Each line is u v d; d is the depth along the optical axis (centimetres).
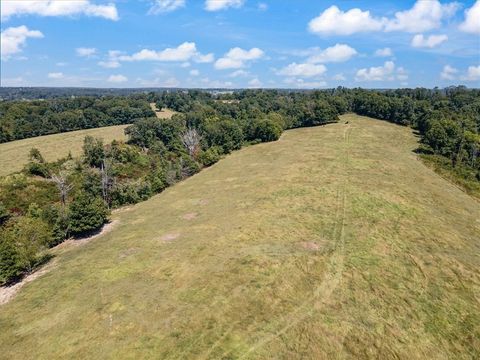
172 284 3566
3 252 4097
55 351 2820
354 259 3897
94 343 2852
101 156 8756
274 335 2809
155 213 5994
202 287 3450
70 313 3284
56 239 5200
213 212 5531
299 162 8044
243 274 3600
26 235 4525
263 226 4719
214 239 4438
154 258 4141
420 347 2775
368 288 3428
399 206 5328
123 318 3106
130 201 6938
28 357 2792
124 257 4269
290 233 4503
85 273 3997
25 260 4225
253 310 3100
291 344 2722
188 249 4244
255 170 7919
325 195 5791
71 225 5281
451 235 4516
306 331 2848
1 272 4047
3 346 2966
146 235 4916
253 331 2856
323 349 2691
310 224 4750
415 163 8038
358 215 5006
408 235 4469
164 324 2984
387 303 3234
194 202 6266
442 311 3166
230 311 3091
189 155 9675
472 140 9331
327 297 3281
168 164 8712
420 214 5088
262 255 3938
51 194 7344
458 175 7444
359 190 5947
